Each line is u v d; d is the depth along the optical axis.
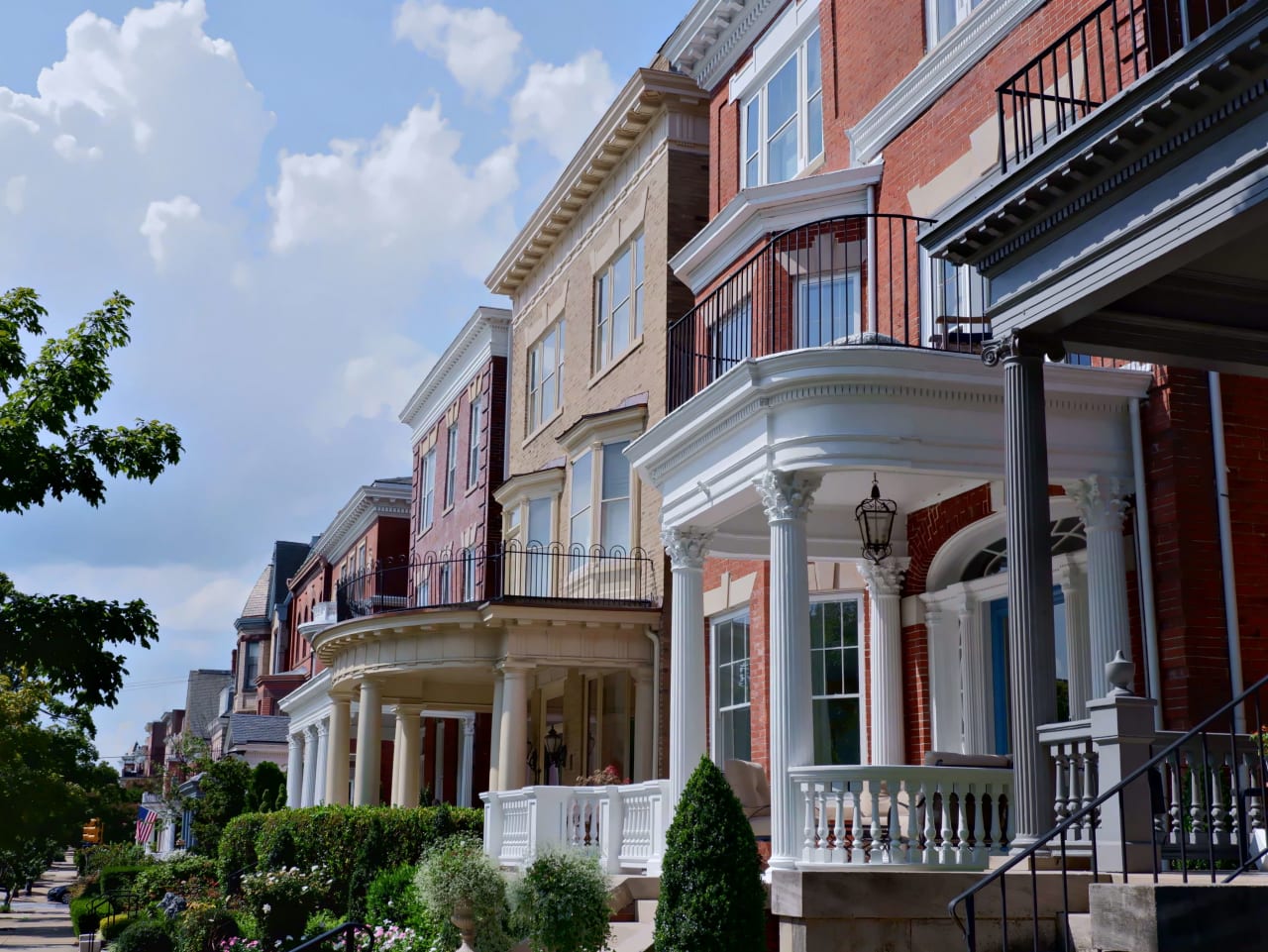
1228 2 12.59
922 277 16.62
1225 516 12.70
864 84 18.48
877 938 10.77
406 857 20.22
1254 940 7.98
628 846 16.27
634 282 25.50
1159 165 9.45
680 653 15.15
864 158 18.20
